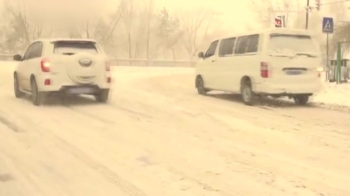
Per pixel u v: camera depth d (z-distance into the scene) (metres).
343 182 6.93
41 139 9.70
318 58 15.47
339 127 11.38
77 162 7.92
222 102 16.33
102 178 7.04
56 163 7.85
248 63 15.60
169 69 44.91
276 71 14.84
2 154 8.44
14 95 18.02
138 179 7.00
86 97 17.20
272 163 7.96
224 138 10.00
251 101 15.51
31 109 14.05
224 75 17.17
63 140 9.62
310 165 7.86
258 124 11.77
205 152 8.69
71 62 14.48
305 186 6.73
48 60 14.43
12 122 11.67
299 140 9.86
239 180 6.98
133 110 13.97
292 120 12.43
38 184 6.74
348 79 23.61
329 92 18.95
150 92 19.39
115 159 8.12
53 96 17.20
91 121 11.95
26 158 8.17
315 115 13.35
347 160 8.20
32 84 15.22
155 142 9.49
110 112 13.53
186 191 6.46
